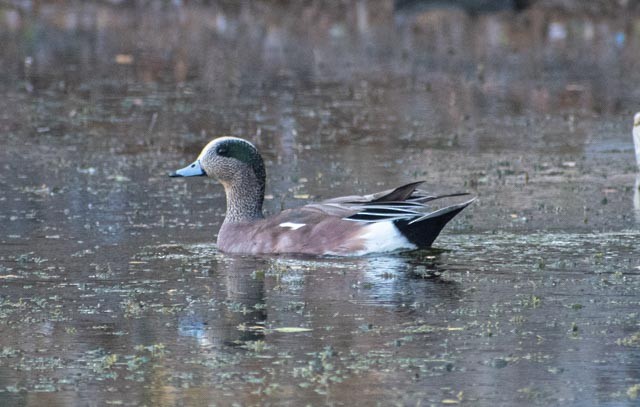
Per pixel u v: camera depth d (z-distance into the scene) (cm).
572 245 1576
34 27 4088
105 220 1764
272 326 1220
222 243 1594
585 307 1278
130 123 2669
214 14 4356
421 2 4262
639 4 4166
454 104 2927
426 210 1825
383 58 3600
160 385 1050
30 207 1855
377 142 2469
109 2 4588
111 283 1401
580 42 3800
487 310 1270
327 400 1010
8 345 1165
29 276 1434
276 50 3747
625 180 2080
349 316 1252
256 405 1000
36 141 2459
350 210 1566
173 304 1307
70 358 1126
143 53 3684
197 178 2112
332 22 4197
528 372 1073
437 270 1446
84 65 3472
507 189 2000
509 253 1532
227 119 2719
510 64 3488
